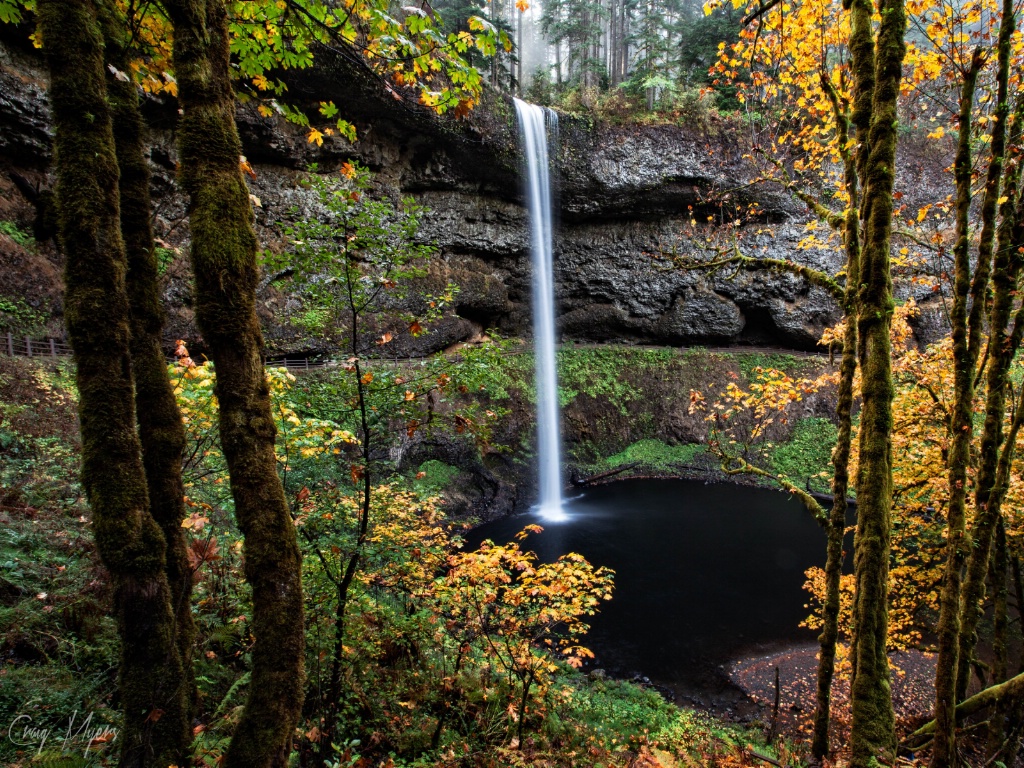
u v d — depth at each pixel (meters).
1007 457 3.16
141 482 2.36
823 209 6.07
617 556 14.89
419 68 3.67
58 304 11.70
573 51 29.95
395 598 6.59
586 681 8.67
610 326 26.66
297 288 3.97
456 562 5.15
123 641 2.36
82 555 5.13
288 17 3.47
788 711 8.62
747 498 19.94
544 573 5.30
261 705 2.14
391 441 4.80
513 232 22.94
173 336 13.63
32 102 11.17
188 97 2.13
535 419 22.03
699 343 26.80
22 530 5.17
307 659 4.26
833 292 5.99
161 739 2.43
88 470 2.26
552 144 21.56
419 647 5.43
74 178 2.14
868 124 2.78
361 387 4.12
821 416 22.75
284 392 4.36
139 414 2.70
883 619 2.56
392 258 3.89
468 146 19.45
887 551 2.58
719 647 10.54
